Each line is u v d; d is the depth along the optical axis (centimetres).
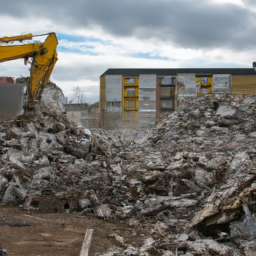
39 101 1945
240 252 784
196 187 1188
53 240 888
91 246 855
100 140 2064
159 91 5072
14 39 1811
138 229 1006
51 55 1897
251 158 1277
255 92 4794
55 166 1510
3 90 2322
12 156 1469
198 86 4850
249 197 891
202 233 921
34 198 1197
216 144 1648
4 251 722
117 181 1392
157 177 1256
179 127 2083
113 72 5500
